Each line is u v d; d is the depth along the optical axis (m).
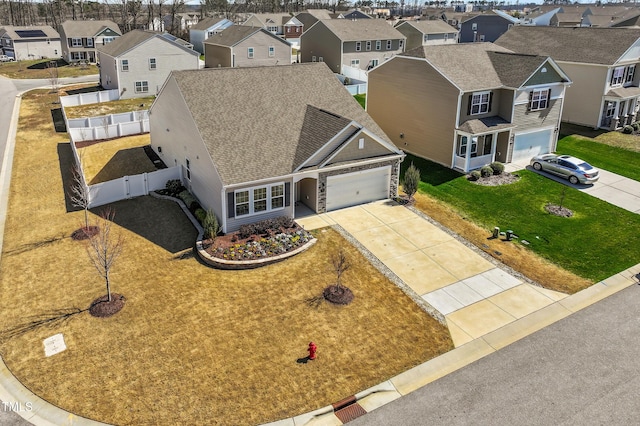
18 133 41.09
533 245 23.94
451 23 118.31
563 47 42.25
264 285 19.86
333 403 14.38
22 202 27.59
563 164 31.47
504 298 19.72
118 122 41.88
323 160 24.78
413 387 15.16
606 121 40.44
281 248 22.16
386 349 16.67
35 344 16.42
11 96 55.25
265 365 15.72
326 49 63.22
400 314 18.48
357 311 18.52
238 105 26.03
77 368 15.41
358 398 14.66
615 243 24.33
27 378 15.02
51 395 14.42
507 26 87.62
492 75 33.00
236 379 15.12
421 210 26.94
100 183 28.02
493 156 32.97
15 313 17.98
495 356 16.55
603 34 41.34
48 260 21.41
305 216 25.70
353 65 62.75
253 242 22.53
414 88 34.03
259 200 23.70
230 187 22.41
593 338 17.50
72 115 45.91
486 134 31.34
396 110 36.12
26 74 69.56
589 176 30.33
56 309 18.20
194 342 16.59
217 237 22.89
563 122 42.44
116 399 14.30
